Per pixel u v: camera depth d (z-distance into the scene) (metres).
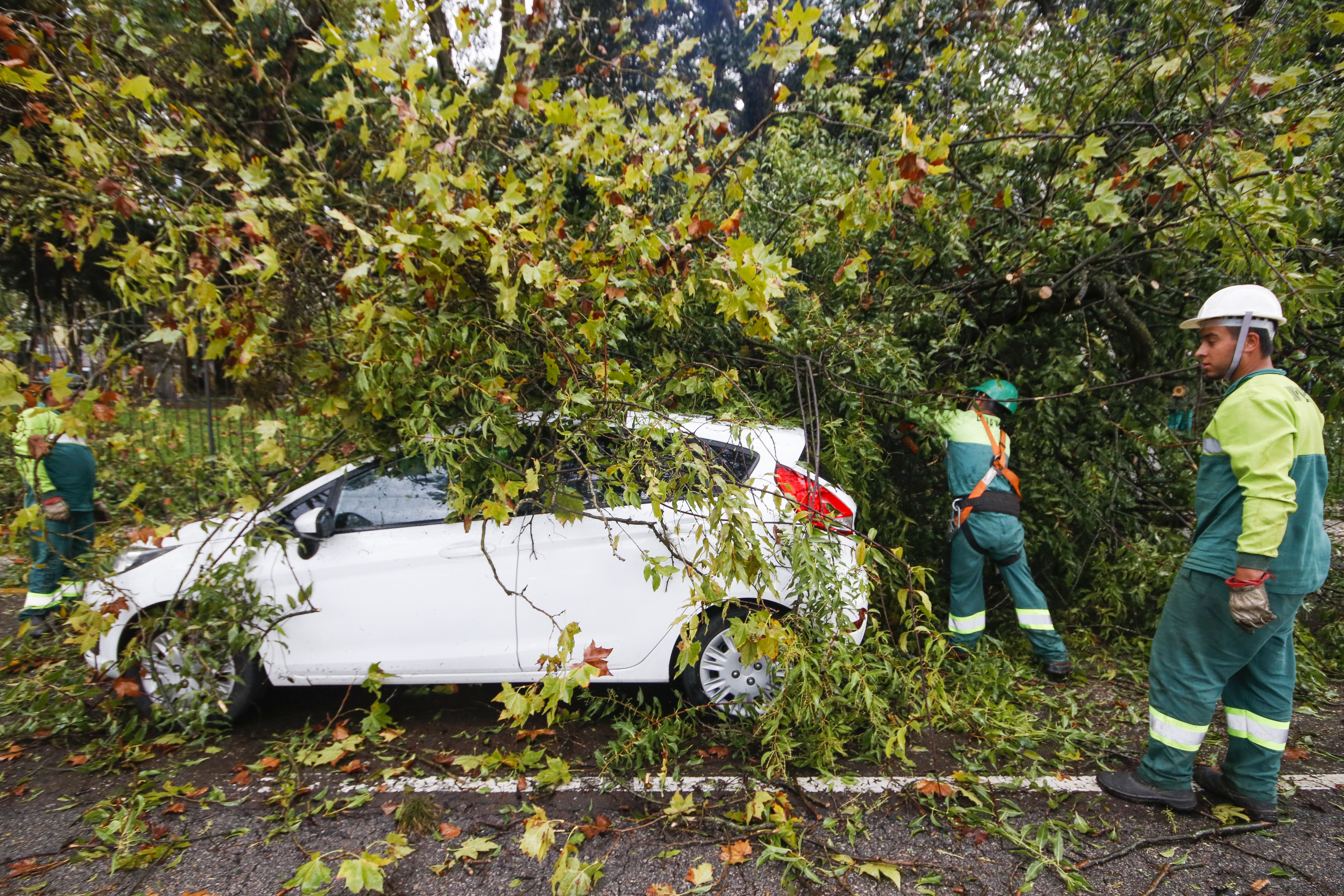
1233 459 2.68
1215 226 3.48
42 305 6.69
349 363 3.00
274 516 3.65
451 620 3.64
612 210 3.54
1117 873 2.60
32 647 4.43
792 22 2.91
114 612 3.32
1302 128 3.37
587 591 3.59
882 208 3.24
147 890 2.53
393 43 2.97
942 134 3.24
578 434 3.19
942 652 3.29
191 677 3.43
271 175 3.10
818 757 3.24
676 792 3.07
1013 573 4.34
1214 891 2.51
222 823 2.92
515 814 2.95
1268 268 3.39
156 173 3.40
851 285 4.62
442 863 2.67
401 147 2.96
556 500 3.22
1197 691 2.88
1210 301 2.91
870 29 4.36
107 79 3.62
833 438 4.10
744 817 2.87
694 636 2.87
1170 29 4.23
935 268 5.11
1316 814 2.98
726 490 2.82
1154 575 4.51
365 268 2.66
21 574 5.89
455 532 3.64
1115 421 4.93
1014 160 4.78
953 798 3.01
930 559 5.17
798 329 4.36
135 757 3.37
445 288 2.93
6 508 6.06
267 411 3.34
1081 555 5.15
